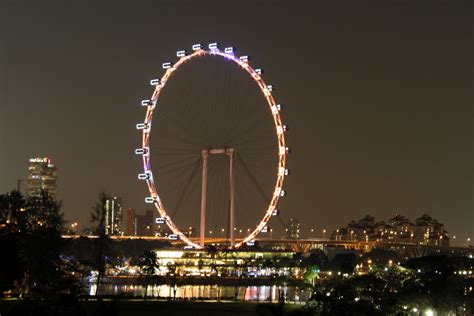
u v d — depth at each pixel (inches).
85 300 6525.6
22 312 4394.7
